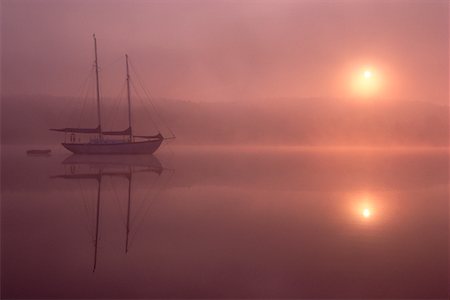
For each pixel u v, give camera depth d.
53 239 12.38
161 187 22.47
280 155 53.28
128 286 8.88
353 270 9.66
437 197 19.22
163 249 11.33
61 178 26.64
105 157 48.66
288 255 10.72
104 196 19.67
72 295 8.43
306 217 15.02
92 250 11.34
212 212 15.97
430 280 9.06
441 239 12.09
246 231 13.09
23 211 16.30
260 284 8.91
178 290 8.65
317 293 8.46
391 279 9.14
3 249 11.39
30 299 8.23
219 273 9.53
